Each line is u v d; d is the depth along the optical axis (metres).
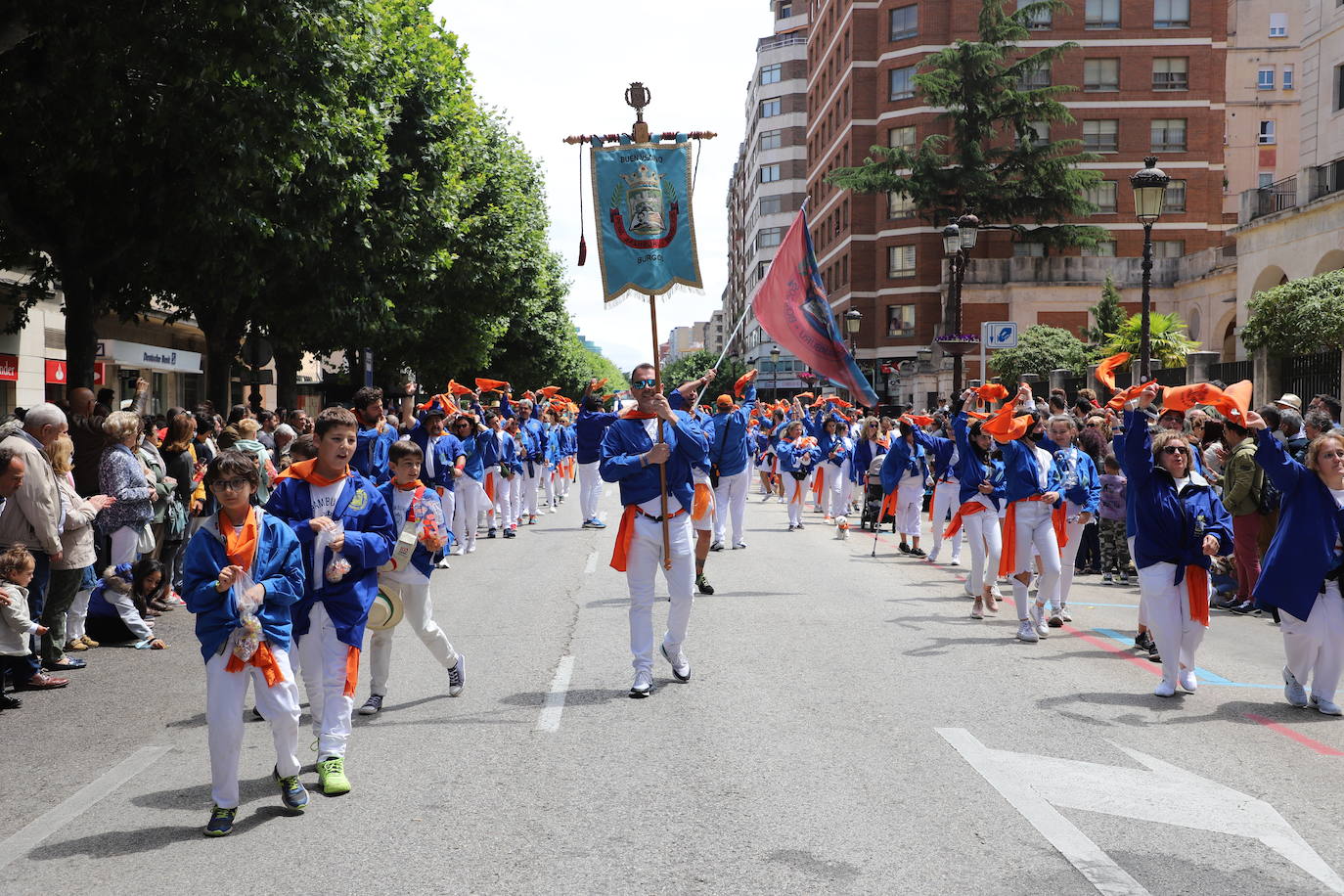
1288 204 30.58
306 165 16.62
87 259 16.38
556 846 4.68
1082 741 6.23
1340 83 28.61
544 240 45.28
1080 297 48.75
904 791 5.36
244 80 13.16
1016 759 5.88
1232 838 4.76
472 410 17.69
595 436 14.28
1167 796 5.30
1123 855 4.57
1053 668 8.17
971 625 9.95
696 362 91.12
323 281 21.31
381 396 9.53
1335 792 5.38
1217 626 10.32
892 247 54.16
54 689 7.84
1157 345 32.56
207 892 4.26
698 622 9.99
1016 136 49.38
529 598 11.49
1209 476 11.74
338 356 46.00
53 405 8.55
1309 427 10.52
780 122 86.38
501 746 6.18
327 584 5.58
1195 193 52.16
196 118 13.20
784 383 75.12
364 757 6.02
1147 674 8.02
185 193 15.44
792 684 7.62
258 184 16.30
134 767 6.00
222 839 4.83
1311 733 6.47
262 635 5.04
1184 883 4.28
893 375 49.97
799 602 11.16
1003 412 9.33
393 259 23.72
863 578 12.96
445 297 32.41
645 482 7.50
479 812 5.12
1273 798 5.29
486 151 33.44
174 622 10.48
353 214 20.86
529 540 17.44
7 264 17.83
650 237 8.34
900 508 15.55
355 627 5.59
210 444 12.98
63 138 14.44
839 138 58.66
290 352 25.66
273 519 5.19
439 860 4.55
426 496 7.05
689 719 6.72
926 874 4.36
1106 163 52.41
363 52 15.04
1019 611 9.30
